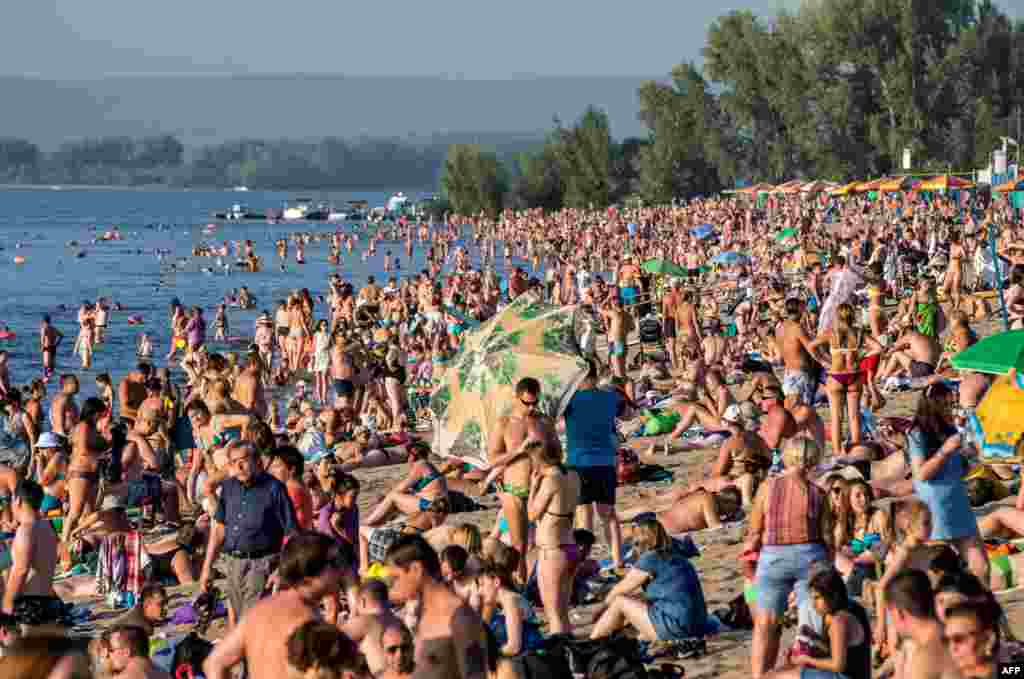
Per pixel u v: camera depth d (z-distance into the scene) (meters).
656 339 57.03
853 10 183.75
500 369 27.55
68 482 30.17
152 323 99.50
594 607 22.80
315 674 12.30
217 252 192.75
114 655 16.66
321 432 42.62
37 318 103.69
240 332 92.69
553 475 20.58
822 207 154.75
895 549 17.83
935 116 182.00
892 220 125.69
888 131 183.62
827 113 184.75
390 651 14.55
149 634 20.95
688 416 37.47
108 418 35.19
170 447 36.38
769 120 198.25
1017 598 20.44
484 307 70.19
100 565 27.83
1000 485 26.12
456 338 57.56
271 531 20.08
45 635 10.90
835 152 184.88
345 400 46.53
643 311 66.69
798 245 89.62
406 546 14.22
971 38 180.38
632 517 28.27
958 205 124.56
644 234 153.25
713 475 28.80
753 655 17.44
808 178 197.25
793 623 20.22
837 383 30.94
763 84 195.12
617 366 48.78
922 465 19.05
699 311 70.19
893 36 184.12
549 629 20.83
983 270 63.75
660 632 19.42
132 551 27.59
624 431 39.44
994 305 57.78
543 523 20.67
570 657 18.47
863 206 150.88
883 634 17.64
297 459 22.97
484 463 28.03
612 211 192.00
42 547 21.95
